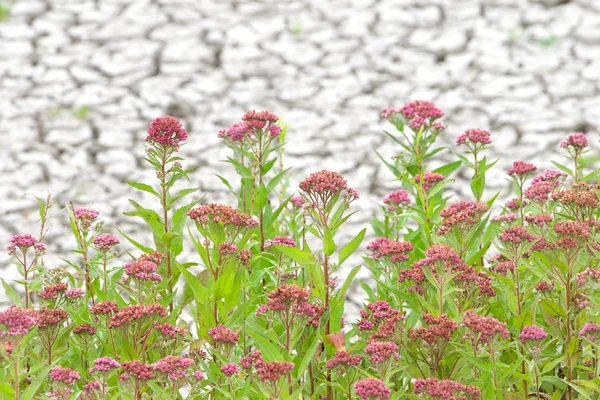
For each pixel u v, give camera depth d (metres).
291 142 18.44
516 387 6.54
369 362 6.24
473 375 6.07
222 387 5.96
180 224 7.05
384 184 16.59
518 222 7.54
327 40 23.41
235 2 25.72
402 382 6.40
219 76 21.55
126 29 23.88
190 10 25.14
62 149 18.02
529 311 6.21
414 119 8.48
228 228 6.57
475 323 5.70
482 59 22.34
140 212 7.02
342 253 6.25
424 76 21.56
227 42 23.27
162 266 6.95
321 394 6.29
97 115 19.55
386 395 5.17
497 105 20.03
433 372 5.98
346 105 20.16
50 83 21.06
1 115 19.50
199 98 20.45
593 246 6.41
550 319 6.21
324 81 21.30
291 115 19.73
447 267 6.21
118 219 15.27
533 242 6.30
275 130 7.98
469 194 15.85
